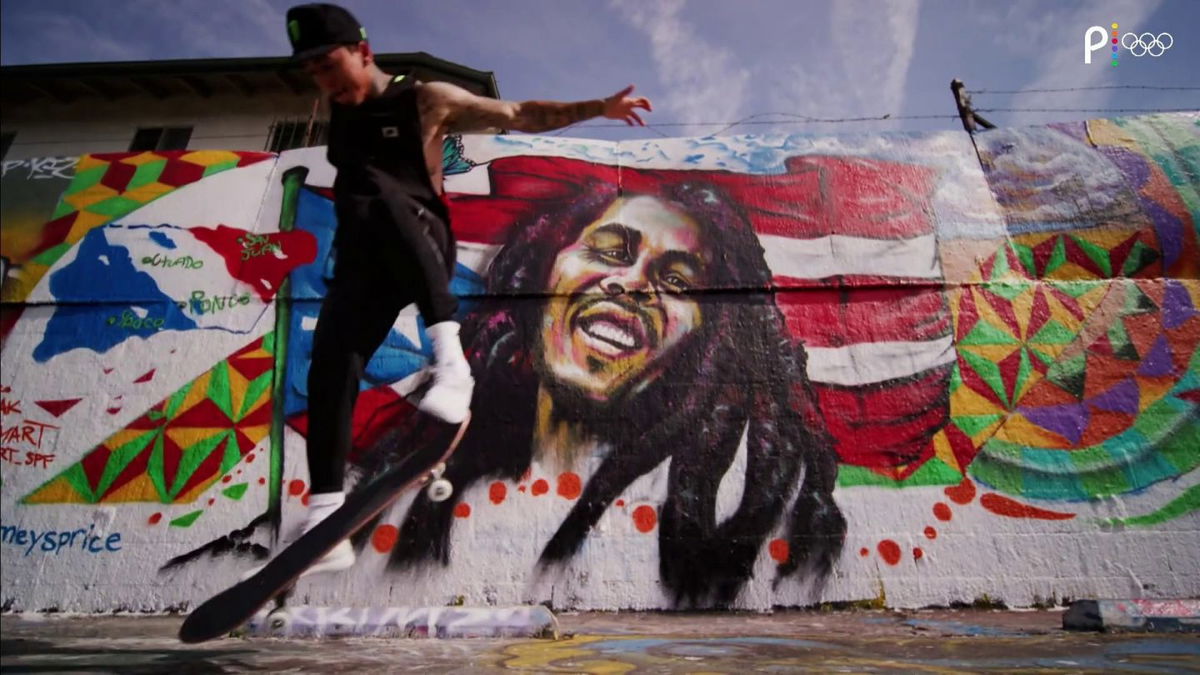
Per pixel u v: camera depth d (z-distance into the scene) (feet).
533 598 13.58
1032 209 16.26
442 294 5.21
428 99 5.52
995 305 15.39
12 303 16.47
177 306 16.29
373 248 5.16
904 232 16.29
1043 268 15.67
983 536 13.62
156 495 14.71
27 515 14.64
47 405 15.52
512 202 17.04
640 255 16.42
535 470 14.61
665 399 15.10
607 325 15.78
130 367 15.78
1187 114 16.87
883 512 13.93
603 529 14.10
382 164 5.33
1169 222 15.75
